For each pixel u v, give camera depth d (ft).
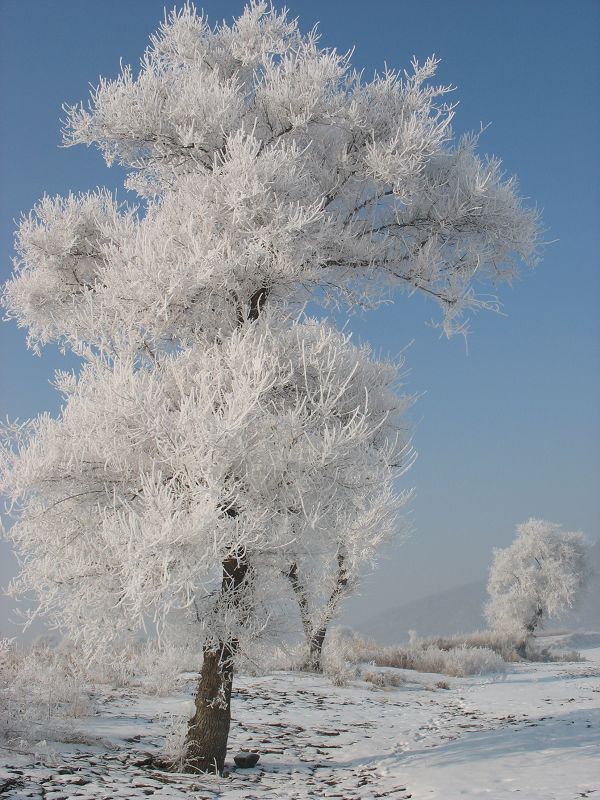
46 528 21.61
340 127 25.53
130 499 21.34
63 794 15.99
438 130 23.98
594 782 17.22
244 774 21.66
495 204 25.73
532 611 110.01
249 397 18.58
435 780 19.25
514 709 37.50
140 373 21.72
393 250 26.89
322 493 20.72
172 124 25.12
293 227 21.59
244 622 22.21
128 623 20.21
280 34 28.32
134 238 24.25
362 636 95.25
